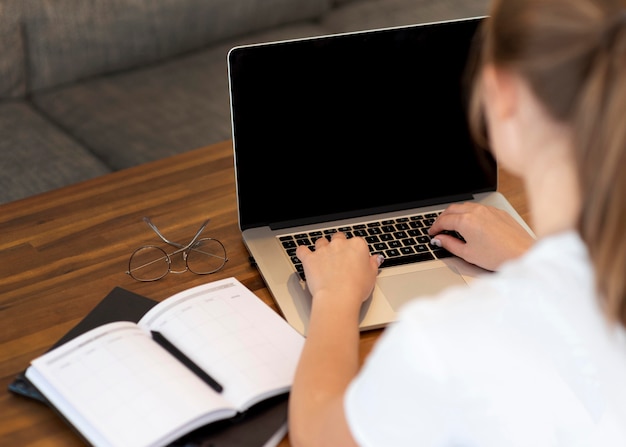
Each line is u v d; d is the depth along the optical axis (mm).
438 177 1224
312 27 2693
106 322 980
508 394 602
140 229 1189
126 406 821
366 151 1171
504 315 607
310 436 751
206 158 1375
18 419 873
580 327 606
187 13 2447
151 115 2199
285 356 918
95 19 2297
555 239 624
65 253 1135
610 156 531
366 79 1132
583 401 623
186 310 973
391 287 1056
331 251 1014
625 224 542
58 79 2320
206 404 823
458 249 1108
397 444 633
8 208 1228
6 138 2064
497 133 644
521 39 569
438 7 2771
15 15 2178
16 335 989
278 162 1139
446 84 1166
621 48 527
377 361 630
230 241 1170
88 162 2002
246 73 1081
